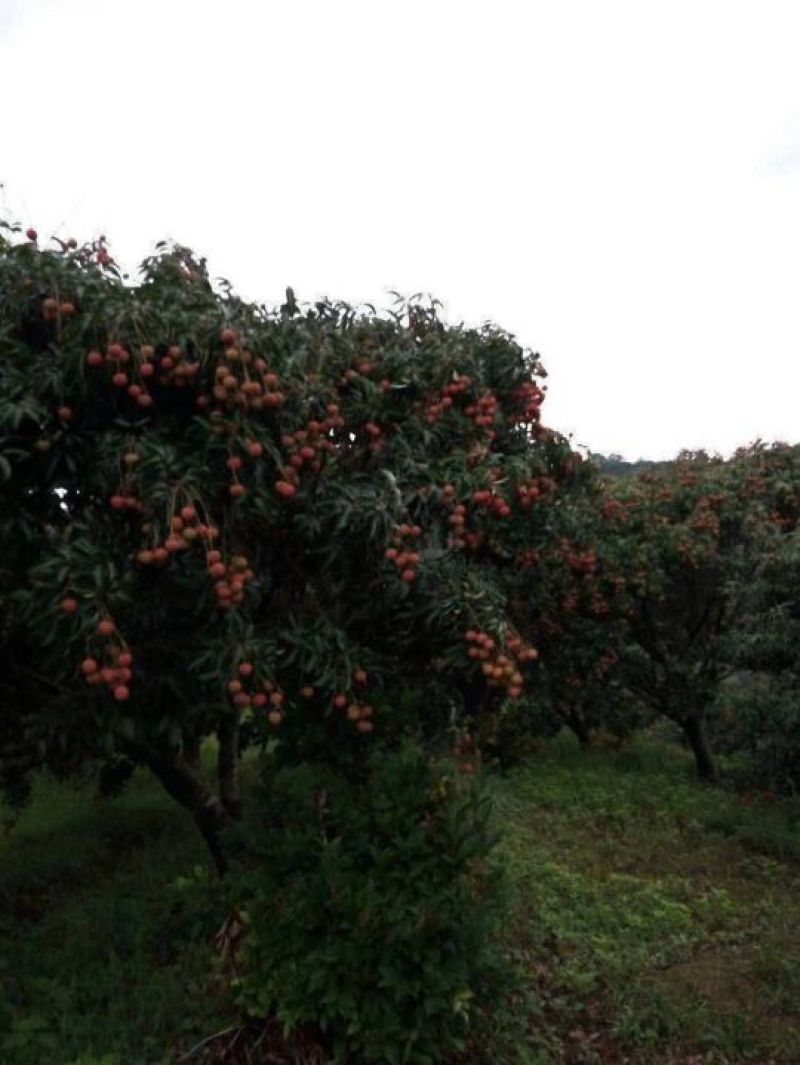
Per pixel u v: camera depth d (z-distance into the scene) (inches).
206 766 333.7
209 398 152.3
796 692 307.7
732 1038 185.2
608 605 390.9
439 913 155.5
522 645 177.5
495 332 210.8
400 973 153.3
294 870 167.9
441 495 174.1
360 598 178.1
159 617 152.2
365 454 182.2
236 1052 159.3
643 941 223.6
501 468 190.9
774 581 316.8
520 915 225.0
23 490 149.8
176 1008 169.3
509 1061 169.6
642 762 437.7
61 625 138.6
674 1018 189.3
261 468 152.1
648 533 400.5
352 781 181.6
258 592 160.4
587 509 264.8
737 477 420.5
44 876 256.5
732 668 401.4
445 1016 155.8
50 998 173.8
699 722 417.7
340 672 168.4
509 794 335.0
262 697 150.8
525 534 213.3
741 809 335.3
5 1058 155.2
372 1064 154.5
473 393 196.7
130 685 154.8
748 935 232.4
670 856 289.7
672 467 448.8
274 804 179.0
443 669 187.6
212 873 224.7
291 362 158.6
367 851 165.9
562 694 425.4
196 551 151.0
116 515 150.8
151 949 194.4
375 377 189.2
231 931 173.9
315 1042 158.6
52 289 149.4
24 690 177.5
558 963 209.2
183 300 156.5
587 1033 187.6
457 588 173.3
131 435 149.2
